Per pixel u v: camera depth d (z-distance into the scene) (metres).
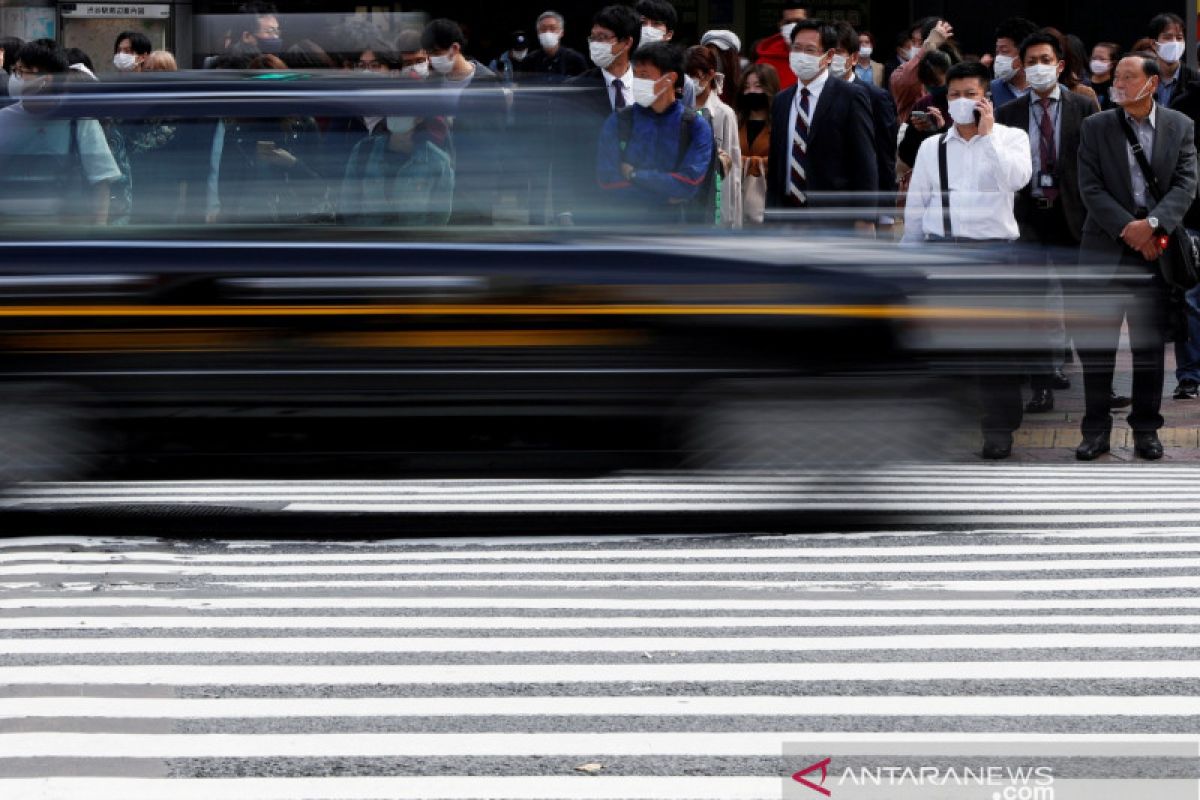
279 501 33.69
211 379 28.97
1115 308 34.56
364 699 22.30
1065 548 30.50
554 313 28.91
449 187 29.39
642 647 24.55
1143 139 39.28
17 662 23.88
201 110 29.56
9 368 29.16
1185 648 24.53
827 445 29.77
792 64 43.12
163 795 18.91
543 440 29.12
